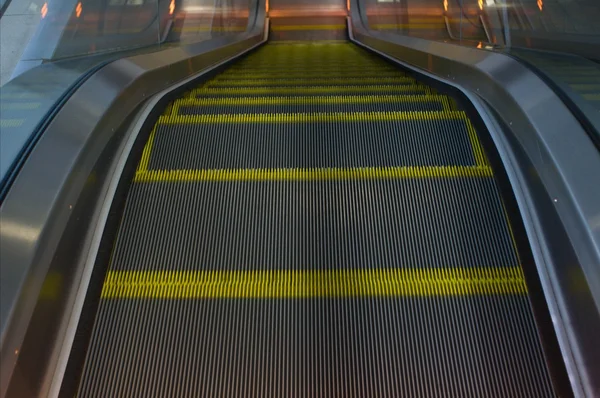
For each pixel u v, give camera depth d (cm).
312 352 160
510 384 151
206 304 172
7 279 143
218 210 206
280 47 812
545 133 196
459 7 652
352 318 168
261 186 218
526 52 301
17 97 199
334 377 154
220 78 425
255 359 158
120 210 203
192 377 154
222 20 743
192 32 632
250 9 941
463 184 217
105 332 163
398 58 530
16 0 347
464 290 175
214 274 183
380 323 166
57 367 152
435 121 263
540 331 161
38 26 332
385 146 249
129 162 225
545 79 226
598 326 144
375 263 186
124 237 193
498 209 204
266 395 152
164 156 239
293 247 193
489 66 279
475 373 154
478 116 256
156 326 165
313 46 823
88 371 154
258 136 255
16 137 179
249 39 752
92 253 182
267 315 169
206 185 218
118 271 182
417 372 155
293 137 255
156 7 535
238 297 174
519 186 205
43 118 193
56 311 159
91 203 195
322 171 226
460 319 166
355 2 959
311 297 174
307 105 310
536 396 148
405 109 299
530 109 214
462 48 350
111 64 272
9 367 133
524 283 176
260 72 475
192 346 161
